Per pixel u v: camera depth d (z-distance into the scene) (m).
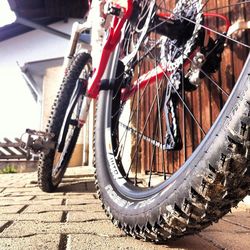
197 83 1.19
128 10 1.24
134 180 1.28
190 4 1.21
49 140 1.92
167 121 1.23
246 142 0.69
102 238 0.99
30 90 8.91
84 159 5.42
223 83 1.77
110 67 1.56
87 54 2.10
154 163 2.35
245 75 0.74
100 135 1.45
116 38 1.39
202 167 0.76
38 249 0.87
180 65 1.20
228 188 0.73
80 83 2.04
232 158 0.70
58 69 7.67
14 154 6.22
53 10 6.86
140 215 0.93
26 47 8.85
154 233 0.89
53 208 1.52
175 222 0.82
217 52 1.22
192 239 1.04
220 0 1.83
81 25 2.00
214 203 0.76
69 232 1.06
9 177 3.42
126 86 1.51
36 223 1.19
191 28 1.18
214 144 0.75
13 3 6.26
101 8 1.49
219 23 1.80
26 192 2.16
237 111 0.71
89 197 1.92
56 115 1.98
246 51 1.62
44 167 1.99
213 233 1.14
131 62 1.45
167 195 0.85
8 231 1.06
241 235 1.11
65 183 2.57
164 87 1.37
